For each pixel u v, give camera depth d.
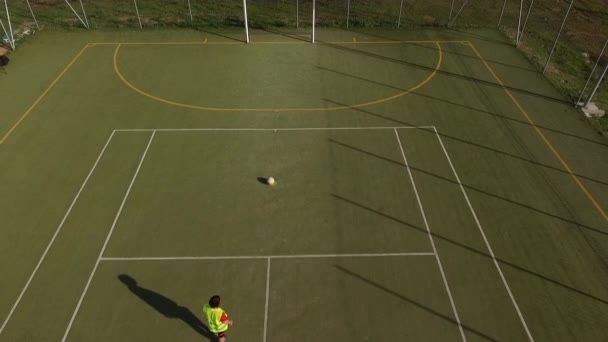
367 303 11.66
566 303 11.69
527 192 15.00
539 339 10.89
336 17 27.38
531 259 12.81
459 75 21.64
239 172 15.72
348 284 12.12
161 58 22.70
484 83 21.02
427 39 24.97
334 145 17.00
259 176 15.56
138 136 17.36
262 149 16.75
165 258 12.78
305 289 11.98
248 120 18.30
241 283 12.13
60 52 23.14
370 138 17.38
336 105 19.28
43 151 16.61
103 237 13.37
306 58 22.84
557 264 12.68
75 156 16.38
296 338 10.87
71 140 17.16
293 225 13.79
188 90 20.20
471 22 27.11
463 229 13.68
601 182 15.43
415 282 12.19
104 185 15.15
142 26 25.72
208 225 13.78
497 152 16.72
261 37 24.77
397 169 15.89
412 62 22.70
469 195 14.87
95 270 12.44
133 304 11.60
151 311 11.45
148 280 12.20
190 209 14.31
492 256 12.88
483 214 14.18
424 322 11.23
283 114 18.67
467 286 12.09
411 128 17.94
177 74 21.39
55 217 13.98
